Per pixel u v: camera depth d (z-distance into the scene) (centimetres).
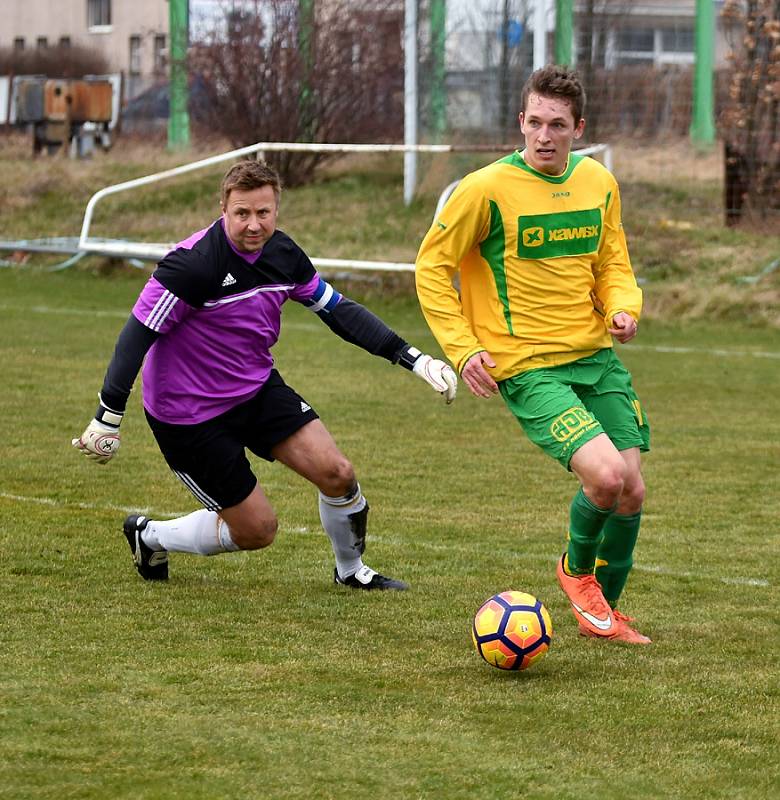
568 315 1558
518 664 1385
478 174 1541
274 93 6212
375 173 6412
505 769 1134
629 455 1557
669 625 1617
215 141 7038
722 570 1895
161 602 1658
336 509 1709
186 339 1591
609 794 1089
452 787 1091
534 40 5631
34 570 1797
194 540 1711
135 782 1085
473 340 1542
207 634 1520
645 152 6706
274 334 1636
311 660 1431
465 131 5897
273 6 6244
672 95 7300
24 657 1408
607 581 1611
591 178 1565
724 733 1241
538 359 1552
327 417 3084
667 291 4825
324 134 6331
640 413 1594
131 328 1546
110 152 7312
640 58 8244
